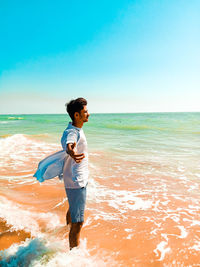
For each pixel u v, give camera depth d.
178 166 5.84
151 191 4.05
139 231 2.69
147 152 7.83
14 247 2.30
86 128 18.86
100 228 2.76
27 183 4.39
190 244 2.42
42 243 2.38
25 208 3.25
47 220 2.90
